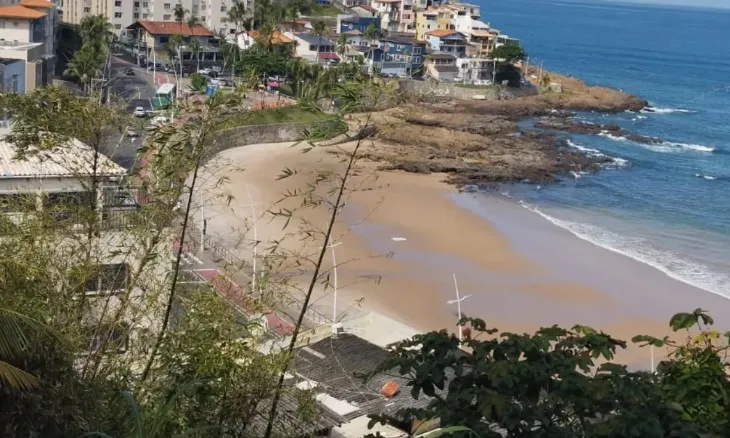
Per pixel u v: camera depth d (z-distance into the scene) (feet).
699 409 40.06
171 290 54.60
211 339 51.29
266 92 379.96
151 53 419.33
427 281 184.65
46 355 44.91
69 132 57.57
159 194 57.88
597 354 40.42
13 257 49.93
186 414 48.73
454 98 460.55
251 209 222.89
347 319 154.81
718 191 295.48
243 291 63.26
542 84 504.84
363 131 54.49
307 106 55.77
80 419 46.34
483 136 361.51
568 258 207.00
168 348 51.39
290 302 61.82
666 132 421.18
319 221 216.13
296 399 57.77
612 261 206.28
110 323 55.01
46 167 72.74
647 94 574.15
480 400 37.01
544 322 166.40
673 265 205.46
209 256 156.97
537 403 38.04
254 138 310.86
